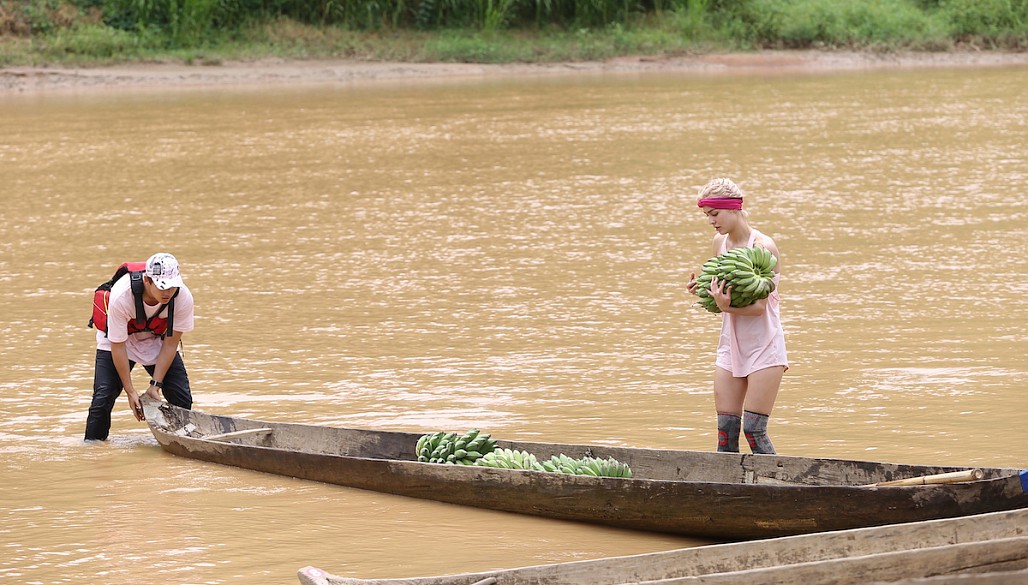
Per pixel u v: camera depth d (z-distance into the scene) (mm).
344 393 16828
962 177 34969
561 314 20922
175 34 68875
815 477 11828
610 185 34312
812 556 10102
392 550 11672
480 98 57219
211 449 14289
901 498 10703
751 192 33062
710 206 12578
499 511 12625
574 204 31500
